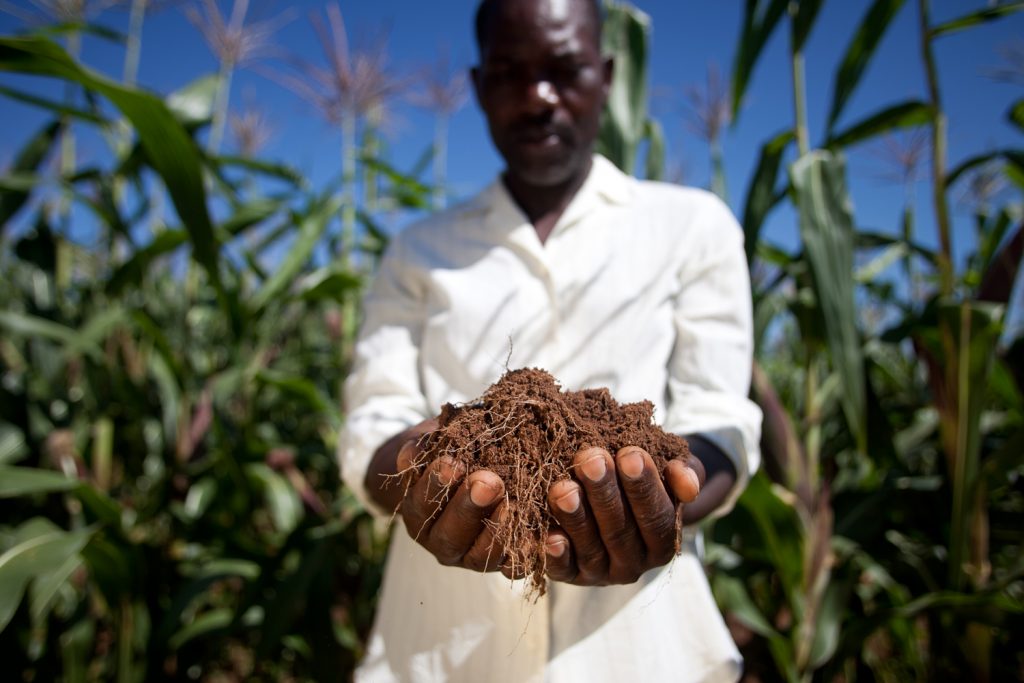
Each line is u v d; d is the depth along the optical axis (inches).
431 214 33.3
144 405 58.6
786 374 92.1
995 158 43.9
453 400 28.5
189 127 54.6
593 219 29.6
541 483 20.5
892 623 50.6
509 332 28.3
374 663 29.2
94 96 56.8
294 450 56.8
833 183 41.1
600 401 22.8
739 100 47.9
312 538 50.4
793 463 41.8
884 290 66.7
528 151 28.5
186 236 51.0
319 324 102.8
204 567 51.8
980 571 44.3
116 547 41.8
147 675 48.3
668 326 28.4
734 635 46.8
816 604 43.0
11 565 34.5
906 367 82.1
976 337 42.5
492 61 28.6
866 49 45.0
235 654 69.7
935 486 49.4
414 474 21.6
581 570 21.4
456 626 27.0
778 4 44.6
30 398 51.9
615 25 49.9
